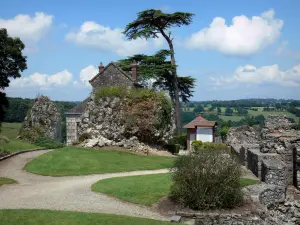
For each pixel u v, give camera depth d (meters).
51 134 38.50
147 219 11.43
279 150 18.91
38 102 38.38
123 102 27.98
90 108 28.33
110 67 38.59
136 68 40.50
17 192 15.00
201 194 12.79
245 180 17.58
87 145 26.66
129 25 42.16
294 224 14.45
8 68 44.97
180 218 12.02
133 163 22.77
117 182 16.53
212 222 12.18
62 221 10.88
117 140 27.53
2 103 45.84
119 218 11.30
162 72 42.78
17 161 23.53
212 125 40.69
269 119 23.23
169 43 44.75
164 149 29.83
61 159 22.53
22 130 37.91
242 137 32.59
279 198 15.34
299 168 17.25
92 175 19.28
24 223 10.70
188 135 41.34
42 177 18.61
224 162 13.32
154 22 42.38
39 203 13.28
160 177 17.55
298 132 22.23
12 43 44.69
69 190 15.48
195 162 13.24
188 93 47.53
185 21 41.66
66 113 42.66
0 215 11.26
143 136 28.25
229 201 12.84
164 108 29.39
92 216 11.39
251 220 12.16
